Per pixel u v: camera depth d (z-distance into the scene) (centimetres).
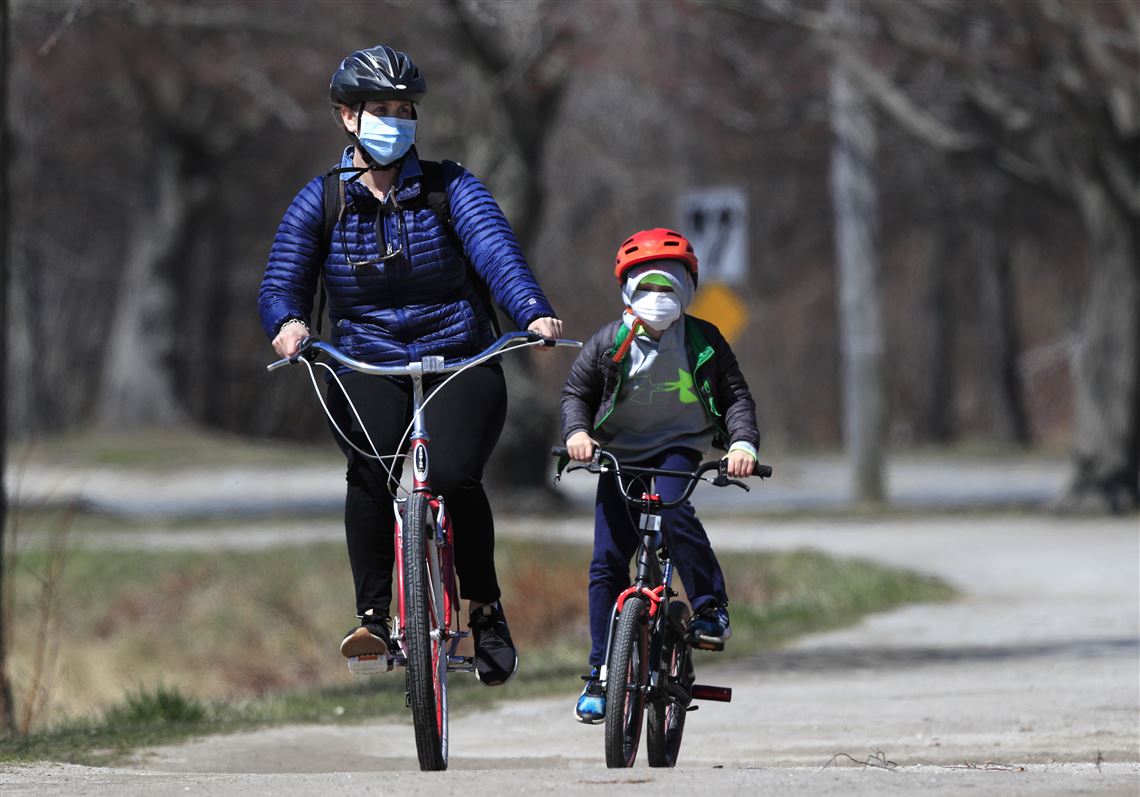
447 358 2267
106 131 15912
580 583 5678
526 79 8975
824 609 5381
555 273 16625
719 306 7569
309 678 5528
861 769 2159
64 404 19250
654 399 2348
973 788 1867
